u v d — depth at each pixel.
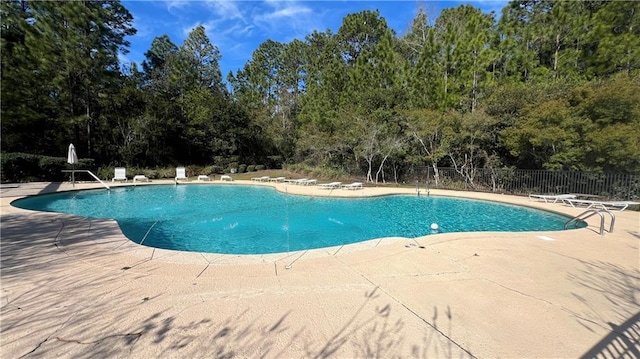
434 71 17.31
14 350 2.16
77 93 19.84
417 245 5.14
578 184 11.12
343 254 4.62
